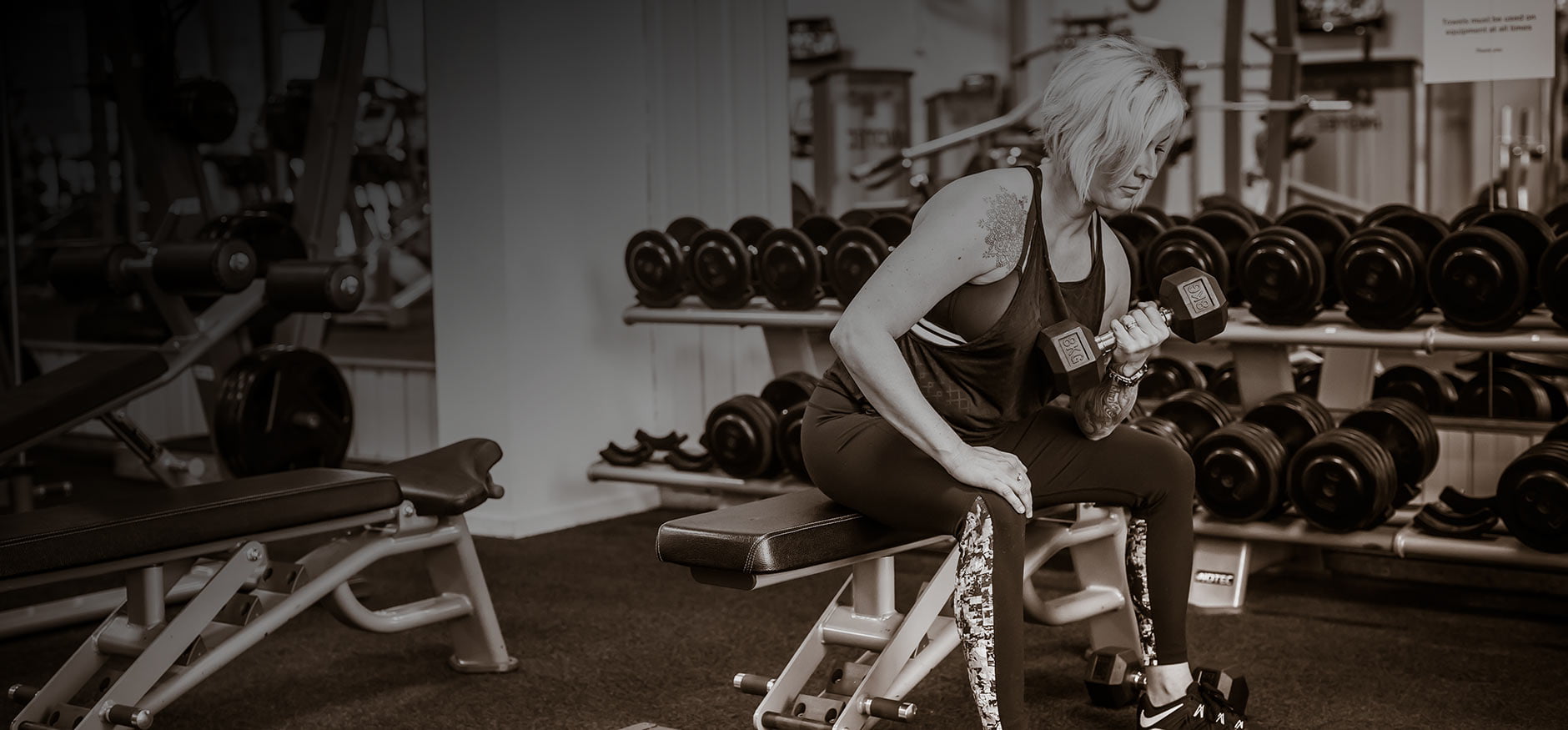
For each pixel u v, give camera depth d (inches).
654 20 149.2
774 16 156.9
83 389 94.5
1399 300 98.6
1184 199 297.0
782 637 98.8
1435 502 103.3
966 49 315.6
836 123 290.5
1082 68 59.8
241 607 75.8
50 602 110.3
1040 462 66.6
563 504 141.3
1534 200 221.9
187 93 154.9
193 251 122.0
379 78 221.0
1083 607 79.7
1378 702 81.8
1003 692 58.9
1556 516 90.0
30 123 214.7
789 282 123.3
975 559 59.0
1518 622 99.3
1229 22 211.3
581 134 141.6
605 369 145.4
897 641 65.6
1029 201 61.2
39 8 211.3
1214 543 106.7
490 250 134.8
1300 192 235.1
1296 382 138.3
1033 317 61.6
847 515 64.9
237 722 82.4
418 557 128.0
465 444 92.4
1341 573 113.7
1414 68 241.3
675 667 92.0
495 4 131.5
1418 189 251.4
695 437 155.3
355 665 93.8
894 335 59.9
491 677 90.4
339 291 122.1
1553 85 215.3
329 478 78.7
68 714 70.4
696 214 153.6
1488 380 121.3
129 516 68.2
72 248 128.6
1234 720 69.4
